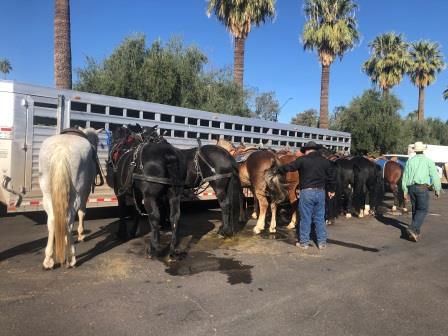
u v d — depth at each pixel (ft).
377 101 105.50
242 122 43.83
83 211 26.27
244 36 80.79
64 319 15.38
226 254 24.79
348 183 38.93
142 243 26.45
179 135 37.24
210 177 27.76
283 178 29.30
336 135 61.16
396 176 45.55
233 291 18.75
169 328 14.92
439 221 40.86
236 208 29.60
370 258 25.35
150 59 68.80
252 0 77.92
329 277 21.24
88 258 22.81
